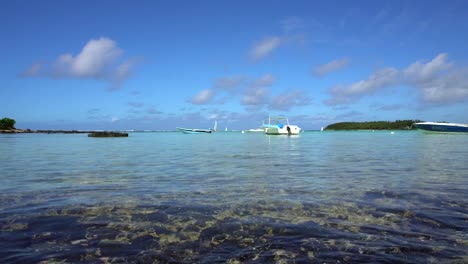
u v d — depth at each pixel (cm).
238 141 5484
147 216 698
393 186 1038
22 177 1258
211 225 636
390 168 1527
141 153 2636
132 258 489
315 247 525
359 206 775
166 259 485
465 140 5091
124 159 2061
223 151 2889
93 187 1038
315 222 653
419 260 476
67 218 684
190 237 573
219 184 1093
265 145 4034
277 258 486
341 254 498
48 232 599
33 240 560
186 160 1978
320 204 797
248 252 508
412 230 602
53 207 773
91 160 1984
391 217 684
